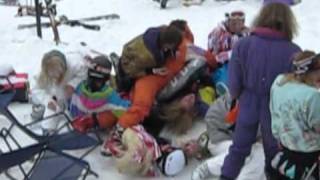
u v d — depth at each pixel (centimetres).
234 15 569
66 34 864
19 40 817
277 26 411
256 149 447
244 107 423
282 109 393
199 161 496
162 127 530
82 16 1006
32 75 676
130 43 517
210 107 502
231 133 484
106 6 1068
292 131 390
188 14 984
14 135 535
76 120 514
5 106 507
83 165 440
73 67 507
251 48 412
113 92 515
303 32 826
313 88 385
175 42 497
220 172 449
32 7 1014
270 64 408
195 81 543
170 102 528
